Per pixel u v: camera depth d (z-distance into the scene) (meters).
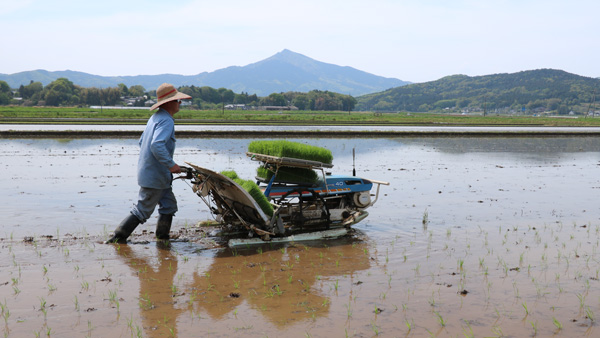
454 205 11.66
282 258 7.27
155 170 7.61
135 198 11.57
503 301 5.58
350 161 21.28
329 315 5.12
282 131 37.78
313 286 6.02
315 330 4.74
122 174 15.75
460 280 6.30
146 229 8.80
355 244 8.11
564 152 28.31
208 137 33.62
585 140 39.94
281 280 6.23
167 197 8.02
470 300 5.60
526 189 14.33
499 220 10.04
